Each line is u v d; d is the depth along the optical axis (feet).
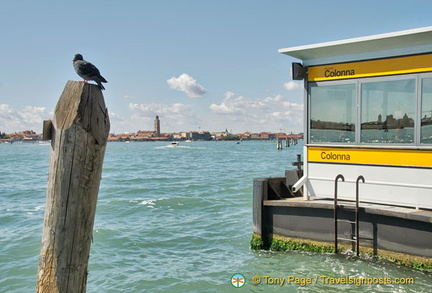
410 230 26.12
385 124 29.17
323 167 31.83
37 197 75.25
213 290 26.84
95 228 45.55
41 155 307.58
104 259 34.45
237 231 43.04
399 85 28.60
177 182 99.96
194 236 41.75
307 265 28.96
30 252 36.65
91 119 11.43
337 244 29.12
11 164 190.39
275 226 32.04
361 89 30.14
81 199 11.59
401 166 28.35
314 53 30.96
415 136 27.99
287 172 36.65
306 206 30.27
